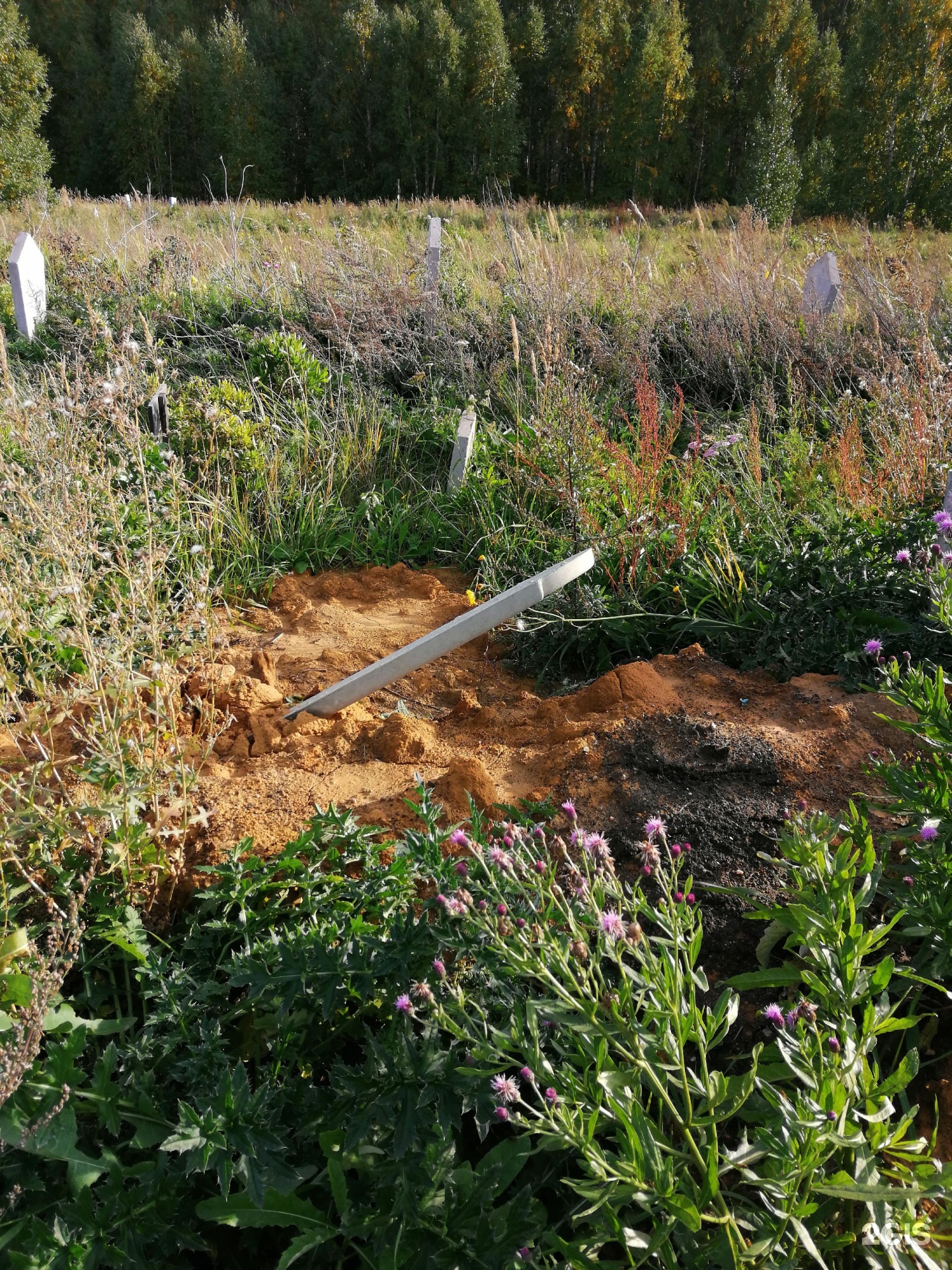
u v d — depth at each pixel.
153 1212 1.84
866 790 2.70
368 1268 1.73
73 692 2.76
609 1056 1.80
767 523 4.34
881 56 26.25
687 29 44.53
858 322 7.59
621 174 41.34
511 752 3.11
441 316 7.60
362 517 5.39
